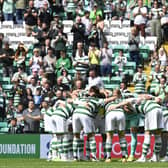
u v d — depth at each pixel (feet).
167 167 157.69
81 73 258.98
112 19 291.38
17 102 242.78
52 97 223.92
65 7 295.07
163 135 198.70
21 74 261.24
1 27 289.74
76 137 188.34
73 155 192.85
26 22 284.82
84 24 277.64
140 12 284.20
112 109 186.39
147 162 183.42
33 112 229.04
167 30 284.00
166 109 196.03
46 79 251.80
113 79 266.98
